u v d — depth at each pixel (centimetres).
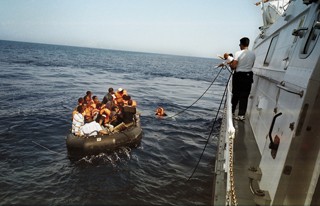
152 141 1038
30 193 634
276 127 354
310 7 354
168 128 1247
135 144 958
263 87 607
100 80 3184
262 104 535
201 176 749
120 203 610
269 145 342
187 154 917
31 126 1149
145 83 3231
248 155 491
